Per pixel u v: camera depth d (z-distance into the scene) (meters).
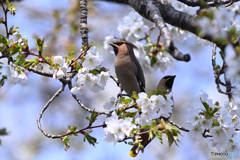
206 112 7.95
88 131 8.27
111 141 7.66
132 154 8.66
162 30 7.05
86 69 8.60
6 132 6.54
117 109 8.12
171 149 18.02
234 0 9.07
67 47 16.84
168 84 12.27
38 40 8.38
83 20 9.95
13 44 8.20
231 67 6.71
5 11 8.41
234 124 8.70
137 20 11.38
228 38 6.39
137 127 8.06
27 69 8.60
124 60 11.67
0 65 8.13
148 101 7.84
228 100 9.00
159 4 8.34
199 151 17.53
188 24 7.91
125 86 11.92
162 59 12.20
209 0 9.16
